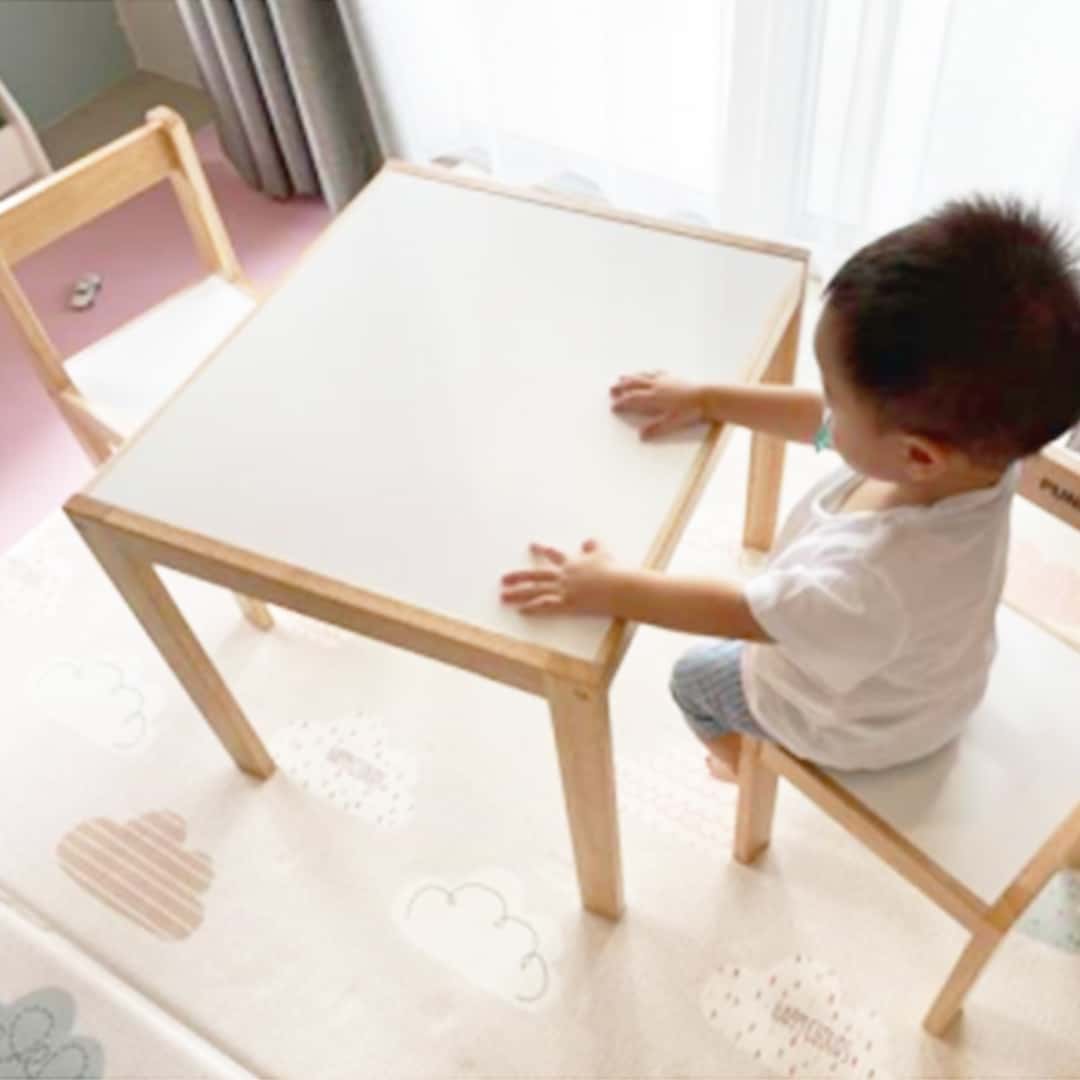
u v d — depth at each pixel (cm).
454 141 236
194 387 112
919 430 76
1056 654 106
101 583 172
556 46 198
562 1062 121
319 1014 127
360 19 200
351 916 133
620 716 148
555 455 102
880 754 98
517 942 129
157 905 137
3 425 199
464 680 154
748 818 124
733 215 197
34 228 141
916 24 158
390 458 103
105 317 216
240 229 234
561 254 122
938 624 86
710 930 128
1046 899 126
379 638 97
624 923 130
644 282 118
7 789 149
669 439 103
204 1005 128
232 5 204
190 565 101
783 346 125
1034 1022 119
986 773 99
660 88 191
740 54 172
